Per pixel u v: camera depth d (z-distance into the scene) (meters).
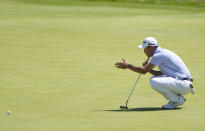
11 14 86.38
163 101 26.28
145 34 64.00
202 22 77.81
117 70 39.19
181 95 23.75
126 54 48.56
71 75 36.69
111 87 31.53
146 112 22.69
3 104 25.81
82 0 122.88
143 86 31.97
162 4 119.69
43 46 52.47
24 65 41.41
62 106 25.11
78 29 66.31
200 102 25.67
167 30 68.75
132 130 18.55
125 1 124.81
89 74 37.19
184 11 103.38
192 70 39.03
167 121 20.19
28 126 19.84
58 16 85.75
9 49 50.22
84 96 28.20
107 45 54.22
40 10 96.69
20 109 24.31
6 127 19.72
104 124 19.86
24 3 109.31
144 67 23.17
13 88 31.30
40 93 29.42
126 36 61.47
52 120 21.22
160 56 23.17
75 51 49.81
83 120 20.98
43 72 38.09
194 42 57.84
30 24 70.12
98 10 100.38
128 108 24.19
